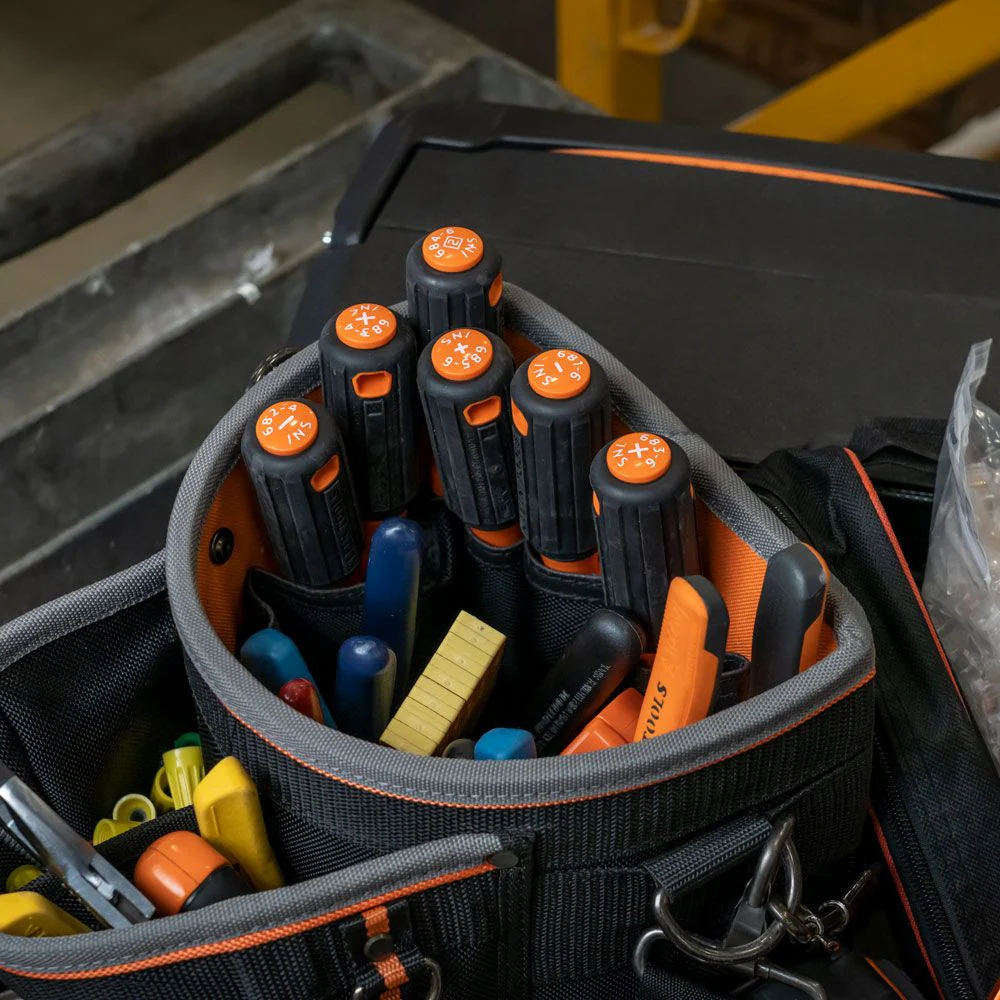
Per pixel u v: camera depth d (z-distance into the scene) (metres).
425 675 0.55
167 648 0.60
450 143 0.87
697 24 1.41
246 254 0.89
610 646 0.55
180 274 0.88
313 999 0.49
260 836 0.52
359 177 0.85
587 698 0.57
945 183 0.82
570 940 0.53
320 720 0.54
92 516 0.84
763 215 0.81
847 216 0.81
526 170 0.85
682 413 0.71
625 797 0.48
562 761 0.47
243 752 0.51
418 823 0.49
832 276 0.78
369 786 0.48
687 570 0.55
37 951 0.47
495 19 2.29
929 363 0.73
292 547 0.58
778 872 0.54
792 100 1.38
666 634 0.51
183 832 0.52
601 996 0.56
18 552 0.84
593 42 1.43
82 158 0.90
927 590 0.66
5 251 0.90
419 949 0.50
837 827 0.55
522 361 0.66
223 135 0.97
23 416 0.80
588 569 0.60
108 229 1.60
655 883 0.51
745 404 0.72
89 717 0.59
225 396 0.89
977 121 1.37
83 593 0.56
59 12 1.83
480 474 0.59
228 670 0.51
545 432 0.55
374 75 0.99
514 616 0.64
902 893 0.57
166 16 1.83
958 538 0.63
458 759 0.49
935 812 0.56
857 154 0.85
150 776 0.64
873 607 0.61
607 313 0.76
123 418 0.84
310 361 0.61
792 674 0.52
